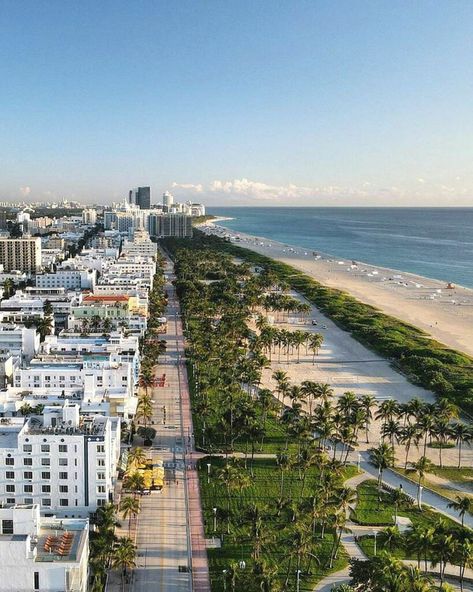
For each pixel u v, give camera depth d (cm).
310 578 14462
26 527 12100
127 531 16400
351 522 17050
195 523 16925
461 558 13100
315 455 18575
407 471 18725
